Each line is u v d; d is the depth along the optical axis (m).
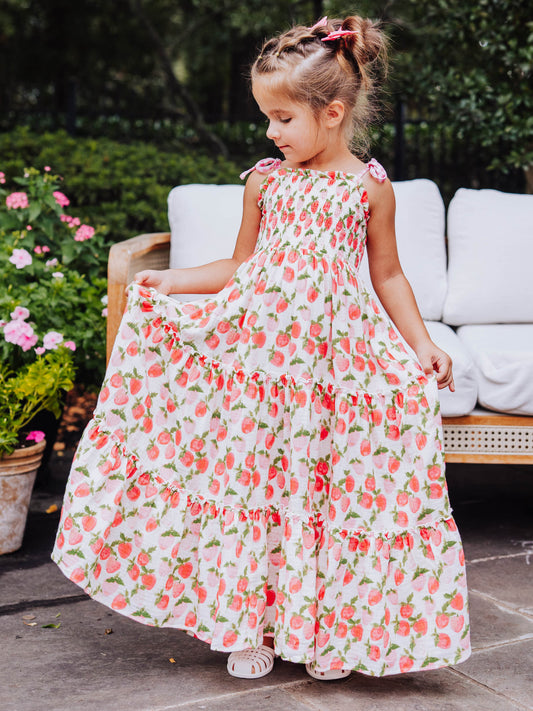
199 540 1.77
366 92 1.86
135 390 1.80
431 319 3.09
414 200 3.08
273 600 1.77
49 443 3.01
